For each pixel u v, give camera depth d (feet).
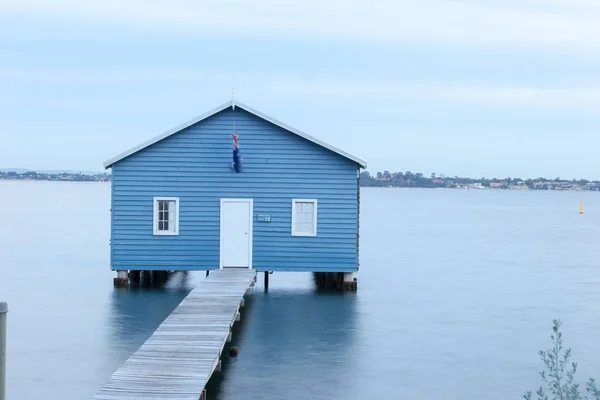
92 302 76.59
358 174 82.38
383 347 59.52
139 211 81.20
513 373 52.90
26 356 54.90
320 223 81.56
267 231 81.56
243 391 46.65
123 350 56.65
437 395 47.26
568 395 30.68
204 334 50.98
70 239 156.56
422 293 88.28
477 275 107.24
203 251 81.41
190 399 37.19
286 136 81.05
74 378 49.32
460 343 61.77
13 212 264.11
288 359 54.85
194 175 81.05
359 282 97.35
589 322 71.97
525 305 81.25
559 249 151.84
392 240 171.42
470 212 349.61
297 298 81.10
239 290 68.49
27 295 81.56
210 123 80.79
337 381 49.62
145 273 94.17
